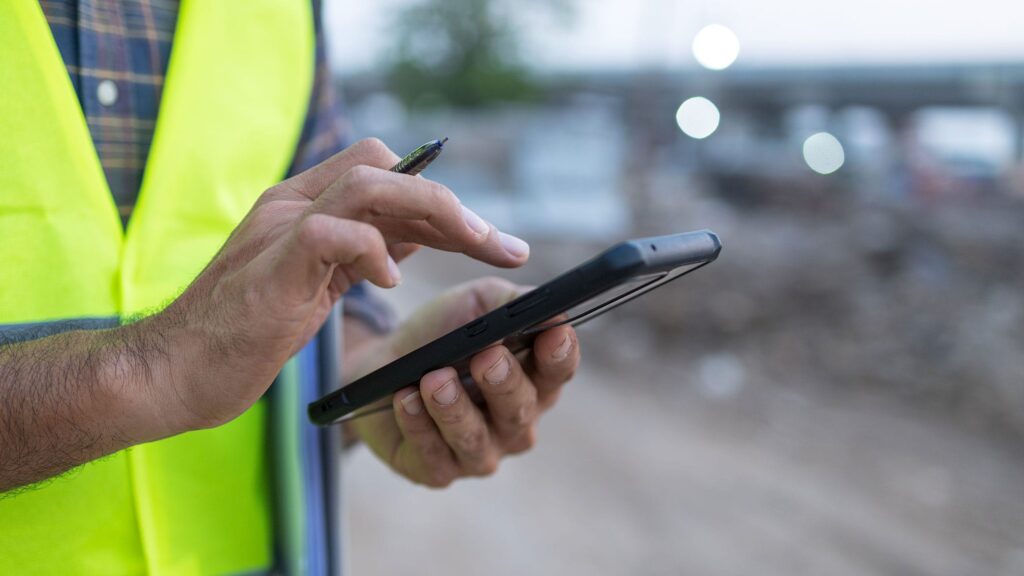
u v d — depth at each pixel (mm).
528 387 990
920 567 3670
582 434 4945
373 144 838
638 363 6453
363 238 709
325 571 1172
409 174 818
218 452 1076
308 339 1002
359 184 738
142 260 998
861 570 3633
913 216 8172
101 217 969
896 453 4906
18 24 914
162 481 1022
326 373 1162
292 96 1162
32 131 920
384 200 742
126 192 1021
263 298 719
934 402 5629
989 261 7266
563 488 4188
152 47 1040
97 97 989
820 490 4395
